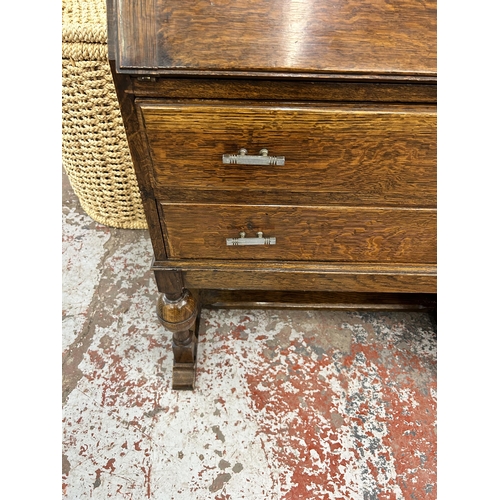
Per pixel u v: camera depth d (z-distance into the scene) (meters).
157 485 1.04
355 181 0.80
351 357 1.27
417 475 1.06
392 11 0.68
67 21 1.13
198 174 0.79
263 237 0.88
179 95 0.70
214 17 0.67
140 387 1.20
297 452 1.09
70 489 1.03
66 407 1.16
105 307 1.38
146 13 0.66
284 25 0.67
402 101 0.71
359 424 1.14
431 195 0.82
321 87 0.69
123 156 1.38
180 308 1.02
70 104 1.25
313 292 1.36
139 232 1.61
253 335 1.32
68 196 1.74
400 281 0.96
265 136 0.74
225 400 1.17
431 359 1.28
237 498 1.02
